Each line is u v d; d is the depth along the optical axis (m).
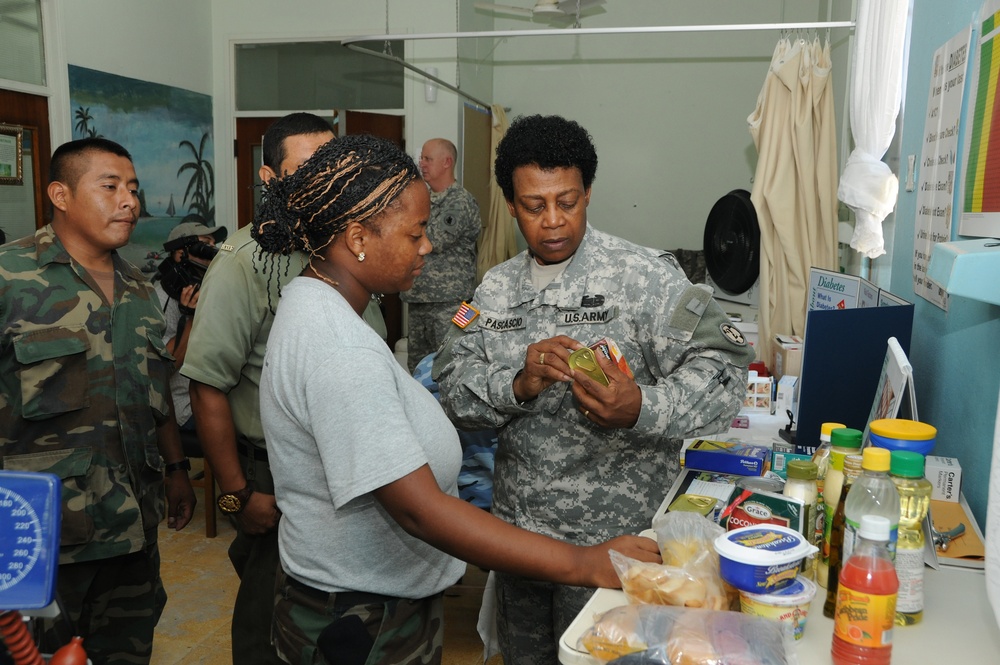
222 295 1.78
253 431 1.85
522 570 1.07
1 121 4.08
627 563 1.09
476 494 2.46
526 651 1.70
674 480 1.64
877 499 1.04
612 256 1.61
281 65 5.99
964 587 1.25
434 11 5.65
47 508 0.82
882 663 0.96
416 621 1.22
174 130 5.48
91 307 1.89
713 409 1.45
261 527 1.82
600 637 0.97
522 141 1.51
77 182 1.86
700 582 1.05
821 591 1.21
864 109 2.71
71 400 1.83
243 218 6.09
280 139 1.84
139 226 5.13
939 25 2.08
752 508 1.25
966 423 1.67
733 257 4.32
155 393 2.02
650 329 1.54
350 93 5.93
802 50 3.72
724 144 5.92
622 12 5.98
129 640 2.02
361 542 1.14
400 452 1.01
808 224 3.76
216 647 2.69
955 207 1.81
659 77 5.98
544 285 1.65
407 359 5.37
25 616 0.88
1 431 1.80
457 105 5.66
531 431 1.60
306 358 1.06
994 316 1.49
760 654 0.90
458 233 4.85
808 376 1.87
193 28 5.70
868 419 1.81
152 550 2.03
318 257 1.14
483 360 1.68
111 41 4.82
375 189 1.08
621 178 6.12
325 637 1.16
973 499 1.61
